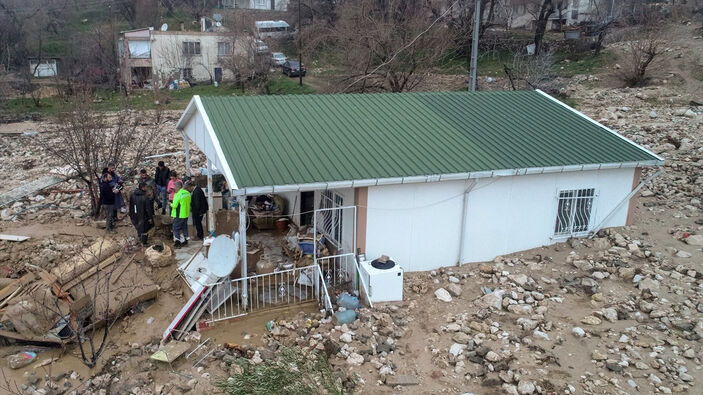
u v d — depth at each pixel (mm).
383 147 12070
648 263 12117
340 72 33156
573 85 33500
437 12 40500
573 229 13414
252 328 9961
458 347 9062
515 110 15281
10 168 21969
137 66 51719
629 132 22875
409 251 11750
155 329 9906
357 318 10039
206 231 14562
